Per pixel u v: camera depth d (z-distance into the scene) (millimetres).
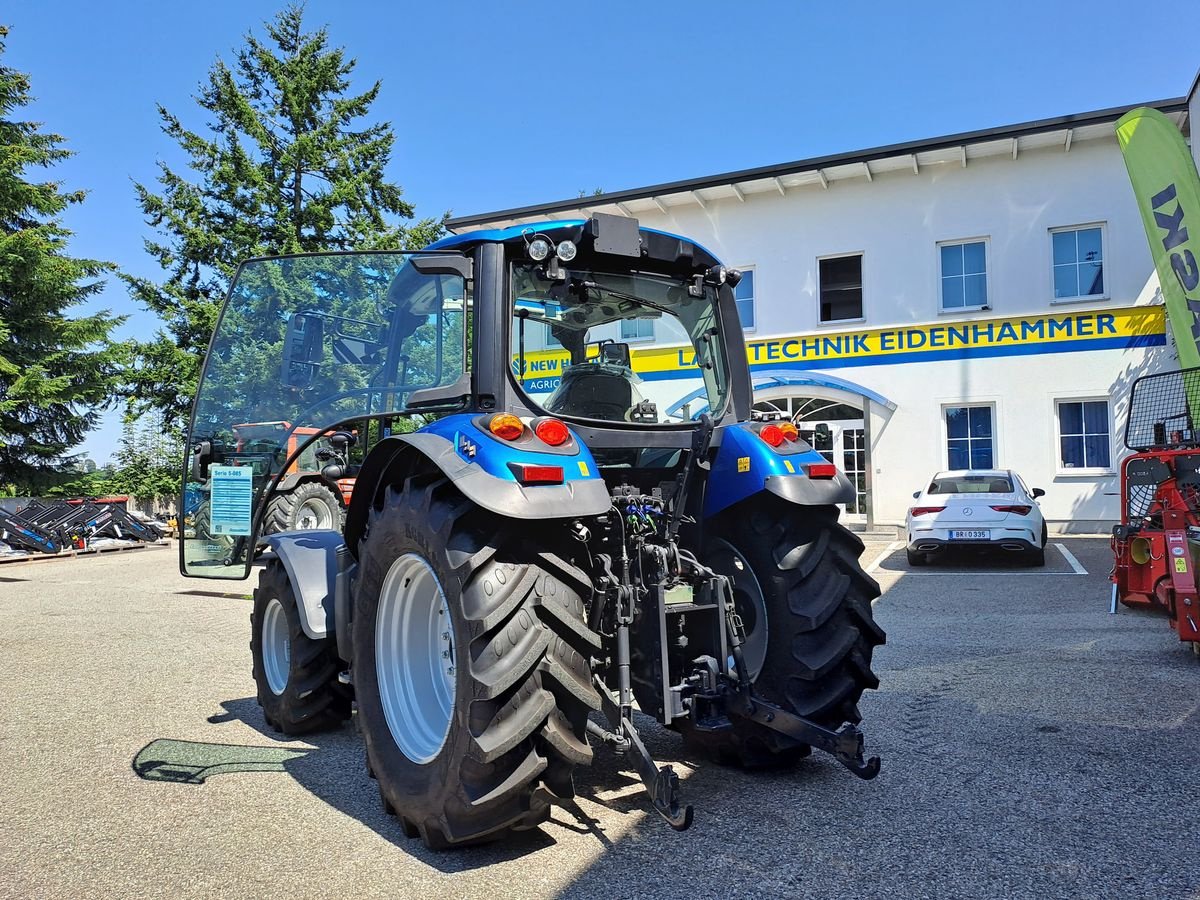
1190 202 9008
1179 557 5406
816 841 2908
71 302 24266
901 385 15609
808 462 3527
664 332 3656
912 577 10141
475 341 3230
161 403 24328
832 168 15422
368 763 3312
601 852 2854
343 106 25484
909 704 4645
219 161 24297
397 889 2623
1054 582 9352
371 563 3316
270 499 4289
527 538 2900
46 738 4355
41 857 2912
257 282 4004
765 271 16625
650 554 3148
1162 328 14086
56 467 24516
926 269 15578
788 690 3410
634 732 2943
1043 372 14766
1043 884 2578
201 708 4930
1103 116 13719
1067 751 3816
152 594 10211
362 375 3693
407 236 24812
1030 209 14977
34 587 11234
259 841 3025
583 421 3328
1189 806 3160
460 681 2742
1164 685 4914
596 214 3344
